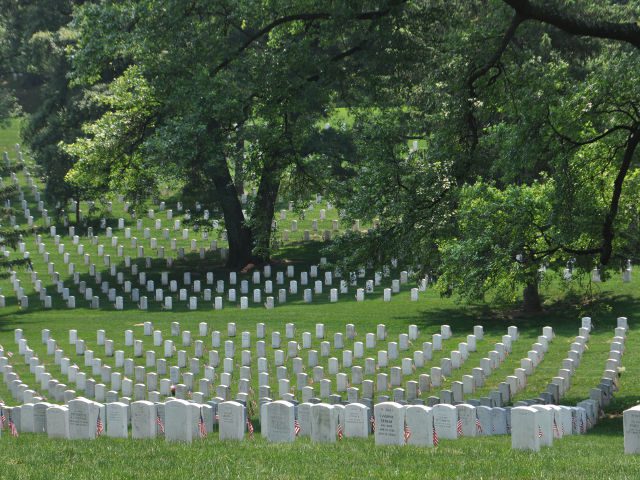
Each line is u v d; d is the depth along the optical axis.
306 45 117.50
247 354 127.50
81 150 174.50
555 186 94.94
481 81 100.06
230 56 123.81
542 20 87.19
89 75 150.00
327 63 120.50
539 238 102.06
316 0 117.00
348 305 162.00
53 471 54.72
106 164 174.50
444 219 100.38
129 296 178.00
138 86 163.50
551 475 51.25
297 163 125.94
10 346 144.00
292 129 121.12
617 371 113.50
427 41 125.12
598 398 96.69
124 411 75.62
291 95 117.00
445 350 130.00
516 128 92.81
